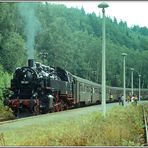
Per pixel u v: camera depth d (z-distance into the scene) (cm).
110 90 7525
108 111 3662
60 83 4044
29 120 2827
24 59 6112
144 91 10988
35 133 1898
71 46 10675
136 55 14538
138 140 1880
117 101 8356
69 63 10112
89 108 4781
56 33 9706
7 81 4447
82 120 2502
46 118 2980
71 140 1582
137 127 2530
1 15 5703
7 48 5628
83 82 5222
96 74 11744
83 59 11475
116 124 2327
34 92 3550
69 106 4534
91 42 13375
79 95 4956
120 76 13188
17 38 5988
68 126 2155
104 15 2833
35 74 3578
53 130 1964
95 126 2066
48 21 10281
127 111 3906
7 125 2483
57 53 9462
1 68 4919
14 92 3578
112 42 17100
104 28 2848
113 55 13412
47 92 3675
